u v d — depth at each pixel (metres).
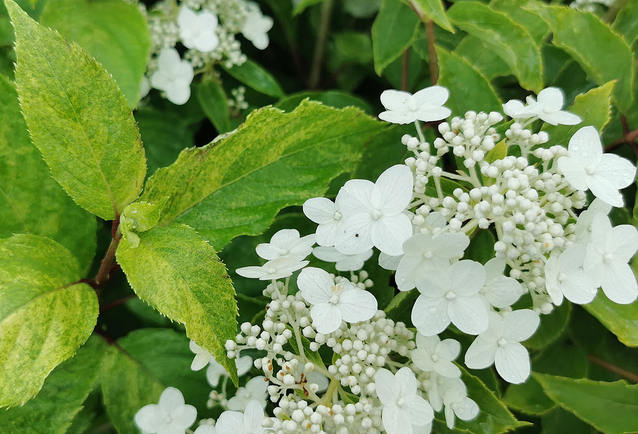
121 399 0.33
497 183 0.27
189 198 0.32
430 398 0.28
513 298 0.26
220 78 0.46
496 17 0.34
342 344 0.28
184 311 0.27
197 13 0.43
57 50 0.27
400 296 0.31
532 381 0.34
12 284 0.28
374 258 0.33
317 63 0.48
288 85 0.49
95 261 0.37
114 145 0.29
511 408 0.34
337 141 0.33
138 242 0.28
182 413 0.31
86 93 0.28
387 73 0.44
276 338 0.28
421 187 0.28
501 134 0.31
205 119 0.44
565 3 0.43
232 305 0.28
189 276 0.28
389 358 0.30
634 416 0.31
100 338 0.34
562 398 0.32
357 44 0.47
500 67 0.38
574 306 0.35
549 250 0.26
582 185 0.26
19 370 0.27
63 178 0.29
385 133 0.34
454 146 0.28
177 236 0.29
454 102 0.34
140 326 0.37
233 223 0.32
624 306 0.31
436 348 0.28
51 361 0.27
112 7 0.36
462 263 0.25
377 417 0.27
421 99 0.29
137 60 0.36
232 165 0.31
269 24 0.45
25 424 0.31
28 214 0.32
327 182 0.32
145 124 0.41
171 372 0.33
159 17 0.42
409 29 0.38
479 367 0.27
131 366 0.33
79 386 0.32
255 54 0.49
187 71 0.41
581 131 0.27
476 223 0.27
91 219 0.33
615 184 0.27
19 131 0.31
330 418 0.27
